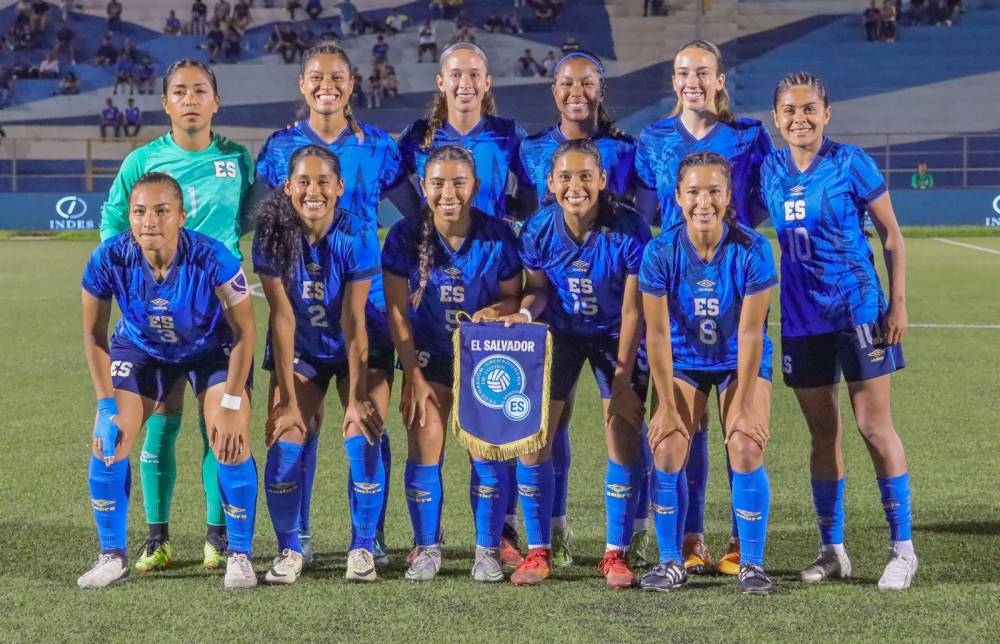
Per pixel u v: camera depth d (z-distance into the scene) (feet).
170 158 16.58
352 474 15.16
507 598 14.23
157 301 14.82
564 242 15.31
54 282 54.75
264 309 44.55
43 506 18.71
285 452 14.99
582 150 14.92
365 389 15.29
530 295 15.69
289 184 14.96
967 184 99.40
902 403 26.63
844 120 103.55
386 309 15.61
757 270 14.35
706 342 14.90
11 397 28.02
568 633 12.88
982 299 46.50
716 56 16.33
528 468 15.23
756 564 14.62
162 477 15.93
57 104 105.70
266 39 112.78
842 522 15.31
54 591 14.53
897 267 14.94
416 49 110.83
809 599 14.08
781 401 27.61
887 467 14.93
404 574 15.47
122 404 14.99
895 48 107.76
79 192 86.69
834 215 14.90
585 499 19.42
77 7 114.21
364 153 17.01
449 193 14.92
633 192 17.30
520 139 17.60
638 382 15.57
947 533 17.03
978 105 103.55
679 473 14.88
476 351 14.88
